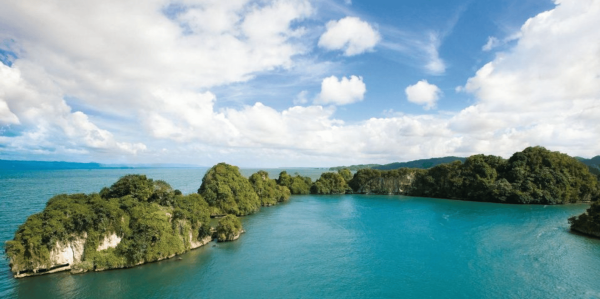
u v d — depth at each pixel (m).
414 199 196.88
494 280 68.81
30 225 68.62
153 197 90.62
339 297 62.16
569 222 110.69
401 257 84.06
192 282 68.25
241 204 143.00
